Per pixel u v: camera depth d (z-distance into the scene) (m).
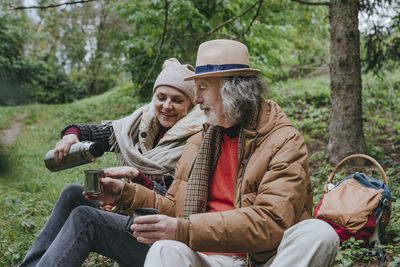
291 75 12.93
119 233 1.91
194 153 2.10
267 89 2.00
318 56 12.62
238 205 1.80
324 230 1.41
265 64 8.84
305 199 1.72
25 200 4.72
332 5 5.00
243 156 1.85
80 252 1.82
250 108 1.85
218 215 1.57
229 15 8.02
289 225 1.60
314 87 10.06
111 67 11.76
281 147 1.77
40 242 2.09
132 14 9.88
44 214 4.27
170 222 1.54
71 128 2.74
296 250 1.41
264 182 1.69
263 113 1.87
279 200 1.61
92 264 2.87
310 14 8.30
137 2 9.82
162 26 8.91
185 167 2.09
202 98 1.97
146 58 9.38
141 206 1.99
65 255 1.78
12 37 3.64
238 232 1.54
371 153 5.19
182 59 6.19
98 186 1.87
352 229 2.62
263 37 8.80
